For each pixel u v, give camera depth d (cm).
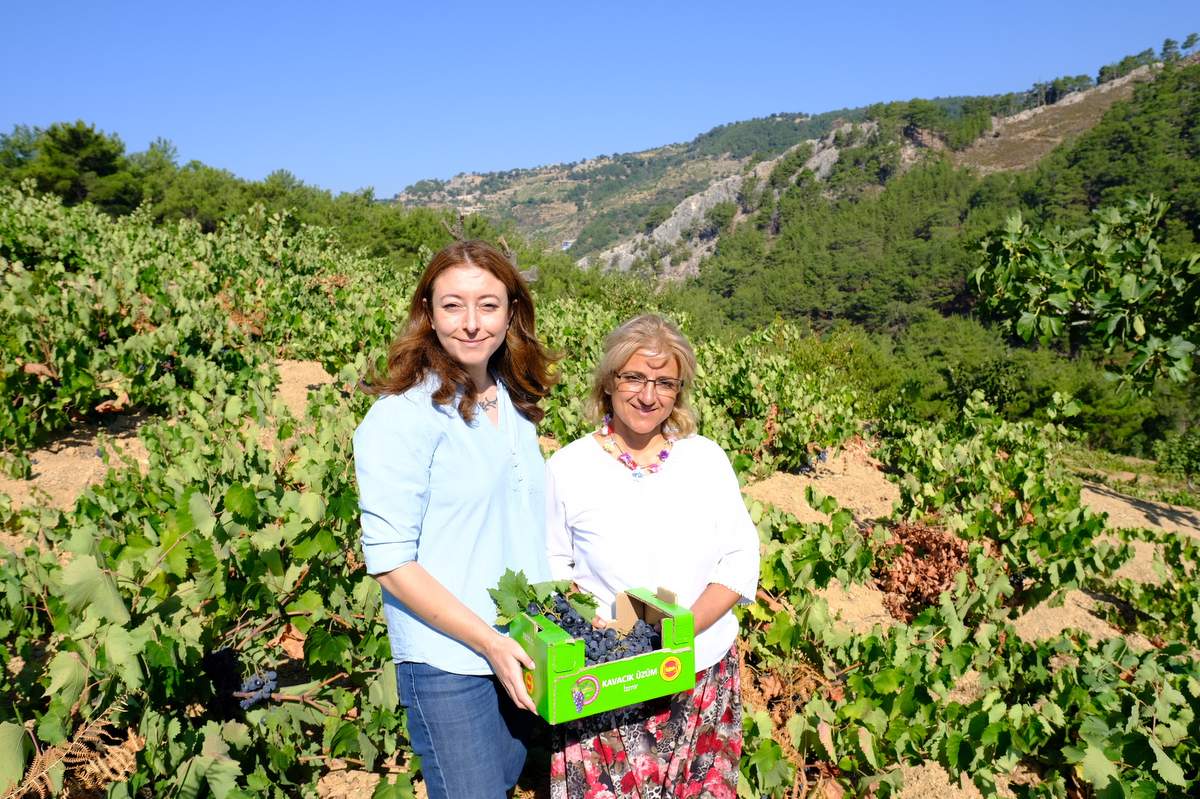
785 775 302
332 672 322
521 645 200
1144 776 338
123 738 247
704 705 237
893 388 1975
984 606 500
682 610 208
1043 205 18812
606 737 223
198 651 257
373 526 191
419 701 205
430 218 5219
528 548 221
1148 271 865
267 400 558
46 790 215
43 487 530
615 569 234
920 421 1111
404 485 192
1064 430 1060
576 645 190
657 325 229
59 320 637
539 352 234
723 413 857
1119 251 885
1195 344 870
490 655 195
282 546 306
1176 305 867
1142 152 18338
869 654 366
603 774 225
